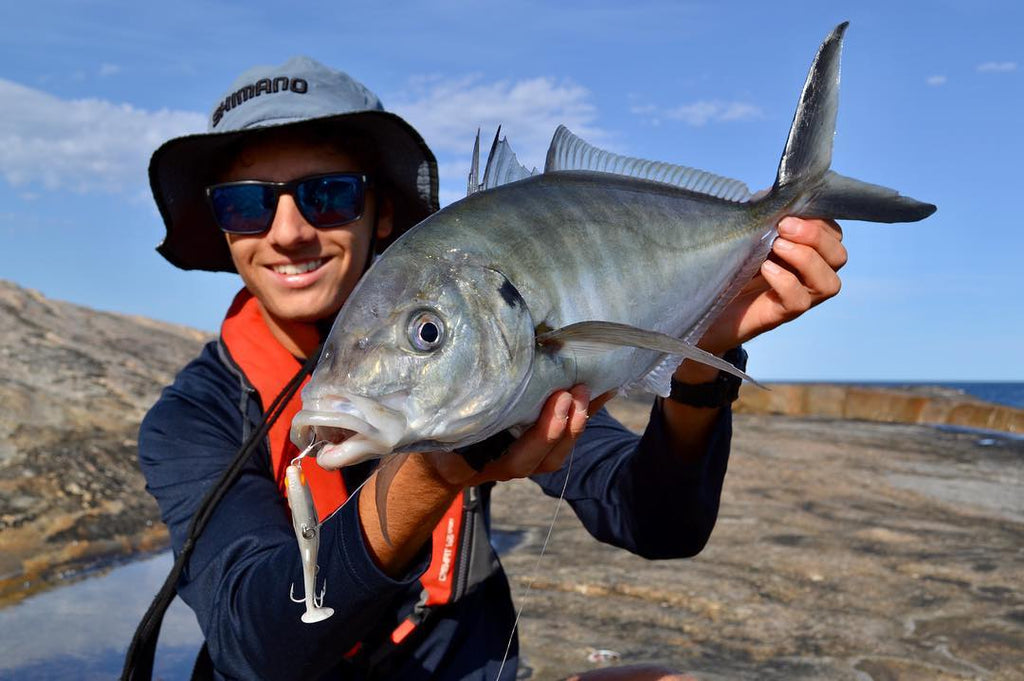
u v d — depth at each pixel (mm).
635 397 4840
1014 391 40188
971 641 1328
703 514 894
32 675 1138
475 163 732
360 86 956
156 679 1160
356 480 862
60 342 3074
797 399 5742
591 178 743
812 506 2271
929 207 840
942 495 2502
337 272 880
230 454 837
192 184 945
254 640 672
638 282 727
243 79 910
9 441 2045
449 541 854
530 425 645
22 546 1642
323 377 607
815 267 788
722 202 814
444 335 608
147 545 1745
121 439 2225
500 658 871
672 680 860
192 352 3738
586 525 980
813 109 846
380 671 832
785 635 1354
